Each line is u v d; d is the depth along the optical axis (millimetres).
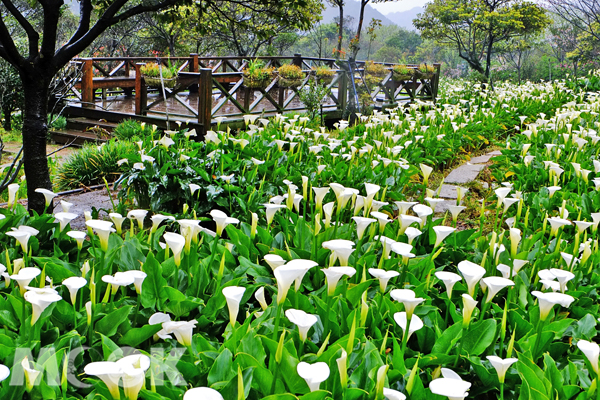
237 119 11023
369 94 13945
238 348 1955
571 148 6953
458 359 2164
